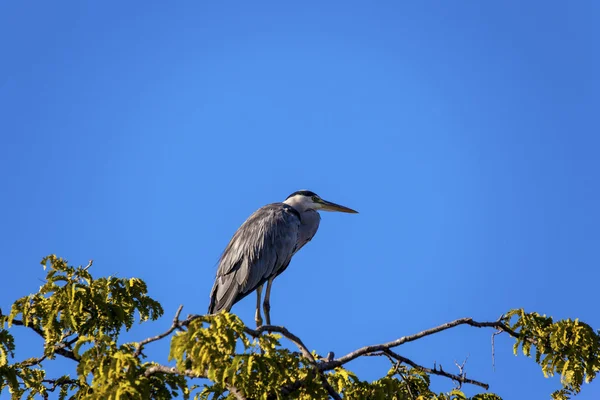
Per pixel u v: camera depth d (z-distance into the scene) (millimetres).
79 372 8617
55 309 10703
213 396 9672
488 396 11203
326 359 10930
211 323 8562
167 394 9086
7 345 10523
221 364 8539
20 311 10898
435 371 11133
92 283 11086
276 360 9047
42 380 11203
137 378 8523
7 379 10422
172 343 8438
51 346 11008
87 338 8836
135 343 9000
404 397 10953
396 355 10961
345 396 10594
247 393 9016
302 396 9867
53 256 11055
